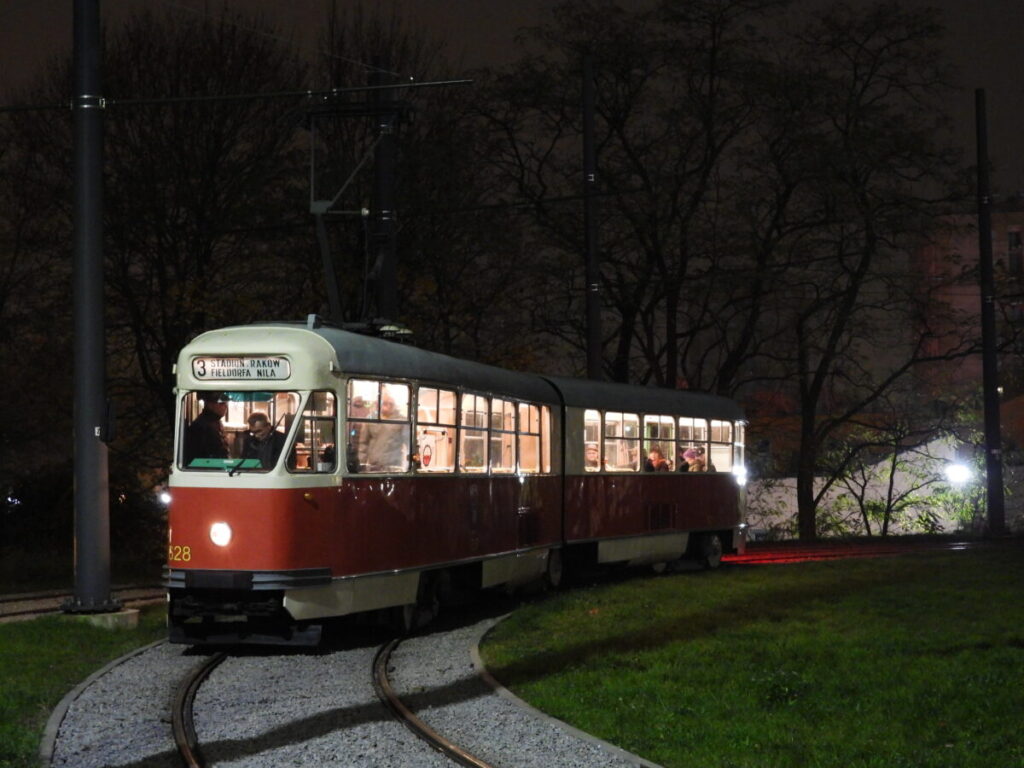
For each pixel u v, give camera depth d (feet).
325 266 77.77
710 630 51.47
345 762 30.58
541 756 31.17
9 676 40.91
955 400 140.46
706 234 118.62
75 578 53.72
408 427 53.67
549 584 70.08
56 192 101.19
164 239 101.96
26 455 106.83
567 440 70.69
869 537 130.93
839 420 134.92
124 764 30.35
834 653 44.91
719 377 130.21
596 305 93.04
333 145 101.45
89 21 54.08
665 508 81.10
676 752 31.04
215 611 46.88
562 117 121.29
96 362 53.72
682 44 119.75
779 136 120.88
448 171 102.73
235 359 48.42
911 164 120.98
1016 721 33.86
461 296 107.45
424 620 55.72
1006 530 122.31
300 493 47.55
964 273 128.06
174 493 48.06
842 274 126.62
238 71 100.94
